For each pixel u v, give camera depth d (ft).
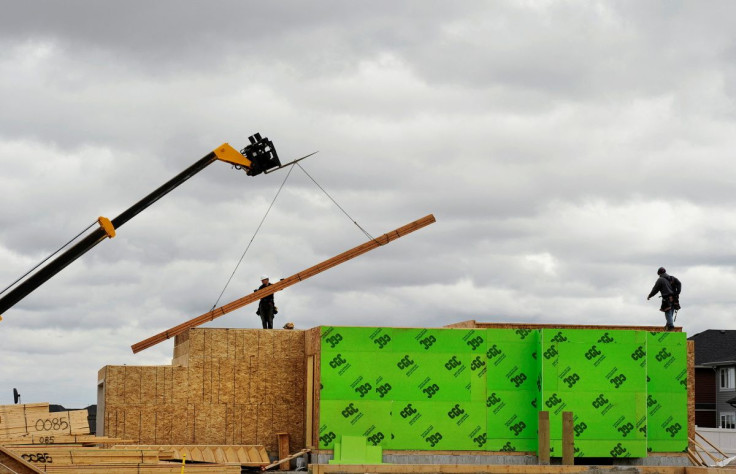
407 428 112.57
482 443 113.29
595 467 105.19
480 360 114.42
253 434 122.21
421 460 112.27
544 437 109.09
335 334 113.09
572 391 113.29
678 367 117.70
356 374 112.57
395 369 113.19
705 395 249.34
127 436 119.34
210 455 114.01
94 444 97.50
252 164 90.02
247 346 123.54
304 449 118.01
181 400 121.29
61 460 90.02
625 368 114.32
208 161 88.28
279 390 123.54
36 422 95.45
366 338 113.29
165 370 121.39
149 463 92.58
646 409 114.32
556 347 113.70
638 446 113.50
